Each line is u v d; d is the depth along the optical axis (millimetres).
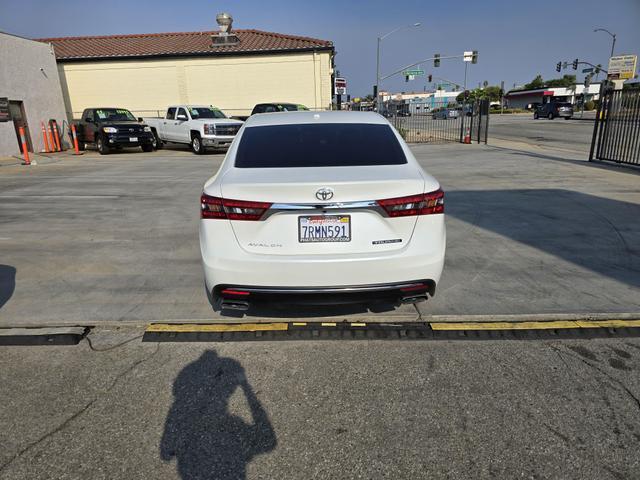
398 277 3111
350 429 2545
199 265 5059
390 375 3033
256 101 25469
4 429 2561
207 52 24641
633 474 2217
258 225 3045
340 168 3322
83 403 2777
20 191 9531
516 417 2615
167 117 20016
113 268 4988
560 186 9281
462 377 3000
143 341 3475
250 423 2600
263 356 3266
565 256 5211
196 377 3025
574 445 2402
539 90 84938
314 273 3033
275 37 27094
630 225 6387
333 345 3400
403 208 3070
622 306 3936
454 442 2439
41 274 4824
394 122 27672
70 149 20250
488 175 10828
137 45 26672
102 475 2246
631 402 2729
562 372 3035
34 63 18000
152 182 10555
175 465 2307
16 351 3348
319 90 25109
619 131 12102
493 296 4168
